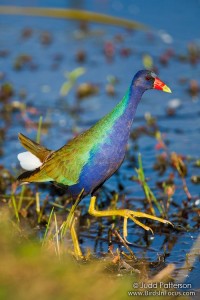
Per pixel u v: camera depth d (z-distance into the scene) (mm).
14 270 7148
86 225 11461
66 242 10680
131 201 12289
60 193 12688
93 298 7074
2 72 19547
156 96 18047
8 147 14914
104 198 12562
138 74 9906
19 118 16547
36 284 6953
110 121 9703
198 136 15383
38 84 18719
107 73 19422
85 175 9836
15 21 24281
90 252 10266
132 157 14336
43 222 11305
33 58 20625
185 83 18609
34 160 10352
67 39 22484
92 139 9727
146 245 10656
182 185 12922
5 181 12953
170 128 15891
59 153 10047
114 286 7395
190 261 9977
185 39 21719
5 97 17781
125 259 10070
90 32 23141
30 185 13164
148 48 21344
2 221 9164
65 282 7109
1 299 6688
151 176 13430
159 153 14516
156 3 24422
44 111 16984
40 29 23422
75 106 17297
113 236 10945
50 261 7582
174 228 11164
